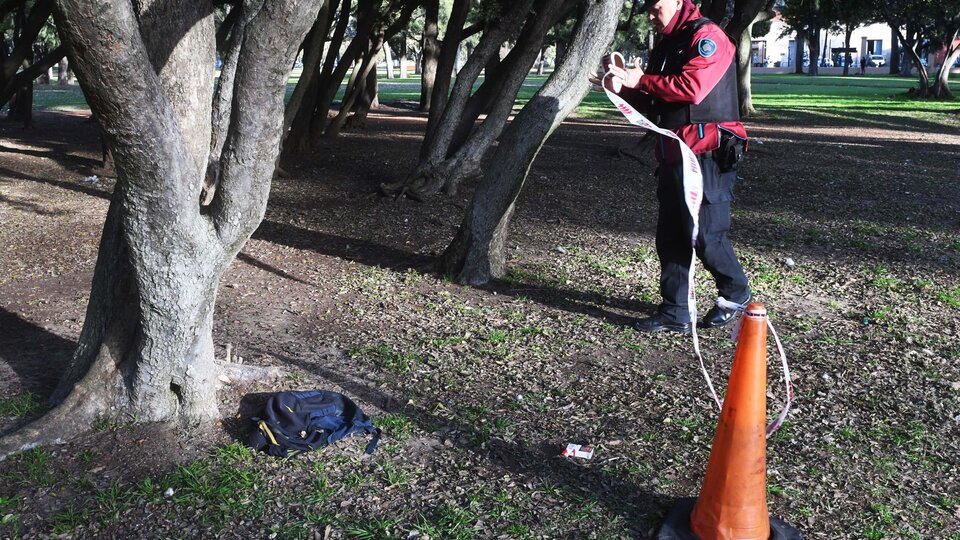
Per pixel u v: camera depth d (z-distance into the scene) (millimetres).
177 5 3879
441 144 10859
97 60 3090
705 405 4484
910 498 3574
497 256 6906
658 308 5738
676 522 3320
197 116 4062
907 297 6516
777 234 8867
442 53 11250
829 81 61000
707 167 5234
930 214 10023
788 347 5379
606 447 4004
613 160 14797
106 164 13023
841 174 13383
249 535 3289
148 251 3689
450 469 3783
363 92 20141
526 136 6570
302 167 13484
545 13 9812
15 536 3260
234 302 6266
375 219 9516
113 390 4082
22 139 16516
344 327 5719
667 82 4984
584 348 5332
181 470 3707
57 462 3781
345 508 3465
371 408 4410
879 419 4324
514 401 4516
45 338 5434
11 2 13867
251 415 4230
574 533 3311
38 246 8117
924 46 39406
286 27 3326
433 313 6039
